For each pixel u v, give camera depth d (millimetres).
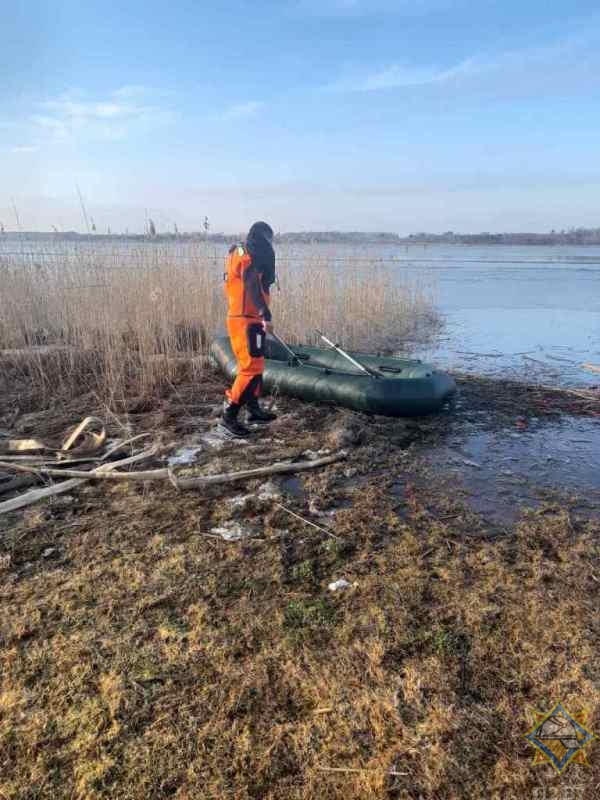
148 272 9352
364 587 3049
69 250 9414
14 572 3172
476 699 2320
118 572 3168
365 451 5035
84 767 2031
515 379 7984
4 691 2342
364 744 2121
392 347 10328
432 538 3557
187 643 2619
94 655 2535
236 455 4969
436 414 6180
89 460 4711
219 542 3504
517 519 3842
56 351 8016
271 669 2471
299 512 3910
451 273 25641
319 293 10078
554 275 24984
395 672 2457
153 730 2170
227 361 7203
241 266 5145
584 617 2791
